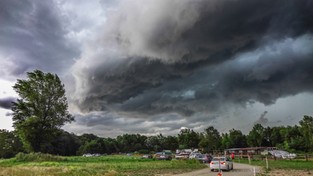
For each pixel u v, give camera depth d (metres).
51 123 72.25
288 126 116.75
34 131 69.75
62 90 74.12
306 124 89.62
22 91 70.88
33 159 56.22
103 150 158.62
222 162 31.45
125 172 30.19
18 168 28.69
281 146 107.31
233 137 133.38
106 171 28.00
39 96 71.62
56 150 109.81
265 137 128.75
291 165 39.25
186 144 142.50
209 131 135.88
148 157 69.38
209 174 27.86
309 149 89.62
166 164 44.12
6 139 116.50
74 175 24.80
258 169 33.19
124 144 174.88
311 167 35.16
